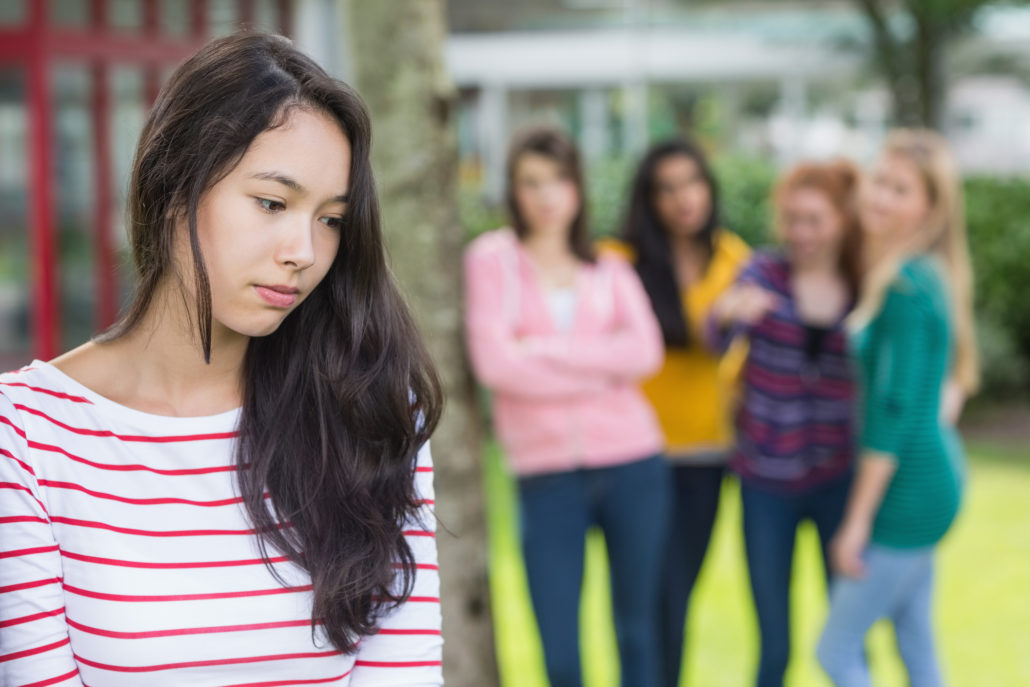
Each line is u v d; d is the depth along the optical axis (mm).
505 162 3486
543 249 3451
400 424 1422
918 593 3055
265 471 1342
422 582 1448
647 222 3707
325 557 1341
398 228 2957
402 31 2924
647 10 14750
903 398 2904
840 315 3420
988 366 9102
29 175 7191
